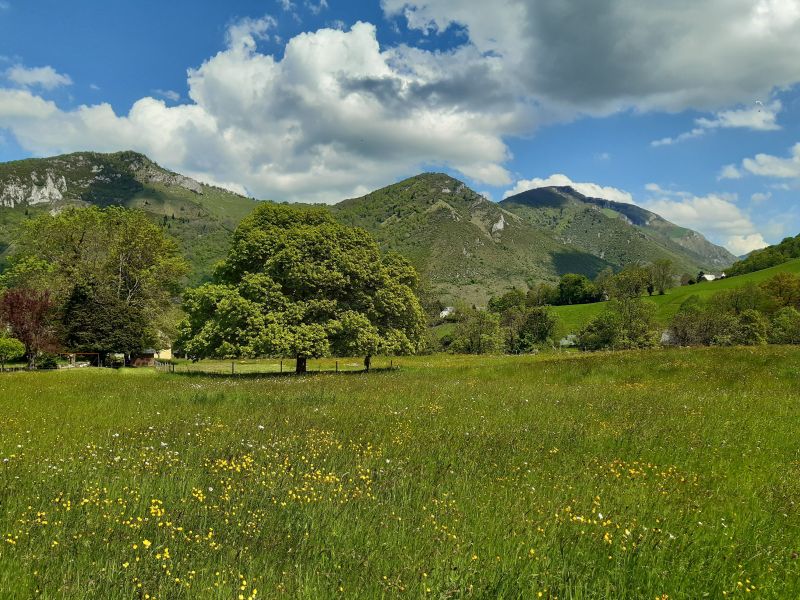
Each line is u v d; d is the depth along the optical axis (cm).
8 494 683
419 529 600
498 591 455
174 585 459
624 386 2141
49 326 4859
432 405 1578
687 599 467
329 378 2723
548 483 805
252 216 3638
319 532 594
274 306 3142
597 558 531
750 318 7850
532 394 1839
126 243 5678
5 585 436
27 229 5553
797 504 708
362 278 3381
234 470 839
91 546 535
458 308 10456
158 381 2505
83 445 995
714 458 962
